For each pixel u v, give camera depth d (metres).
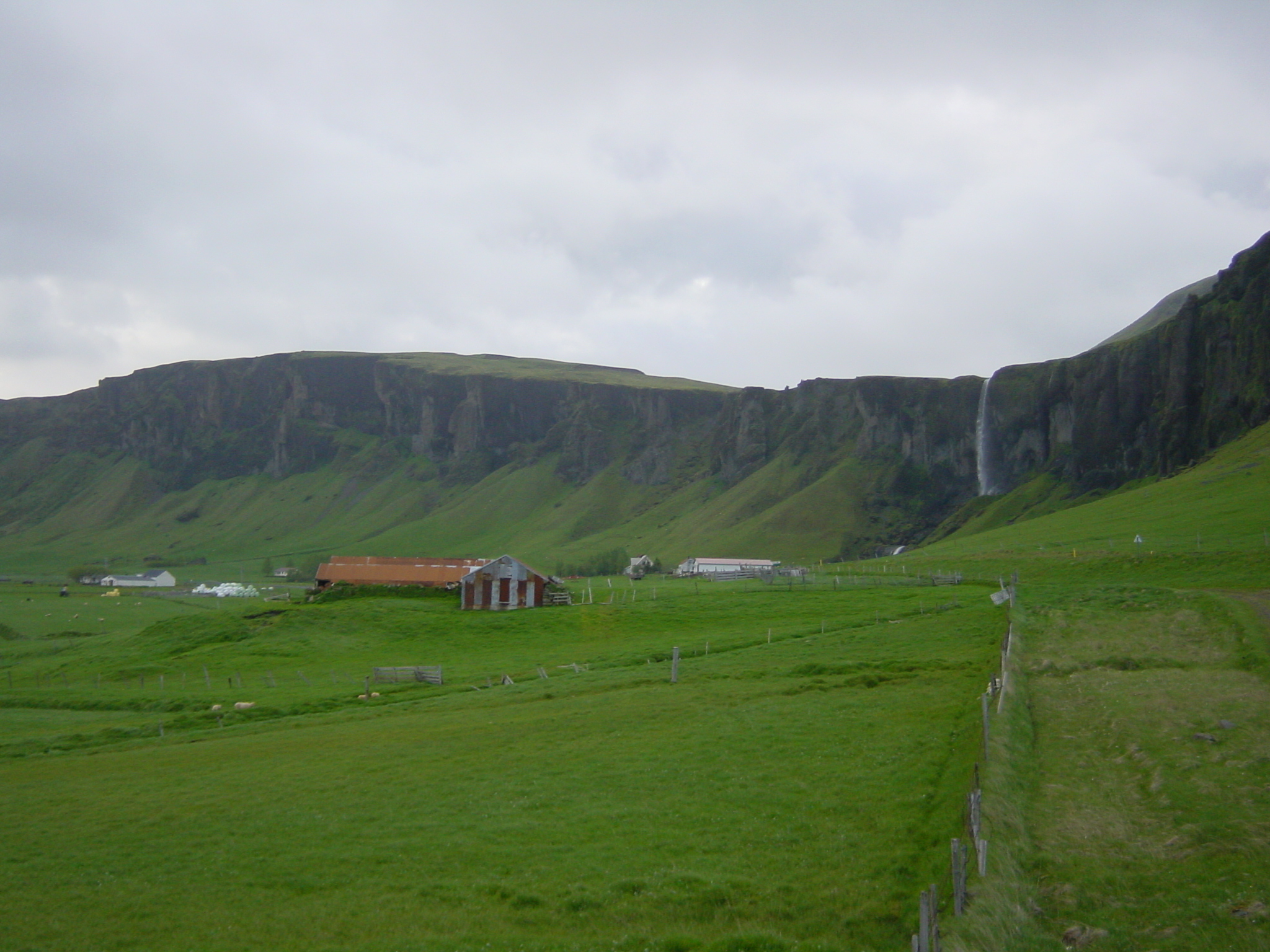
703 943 25.11
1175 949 22.09
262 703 72.75
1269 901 23.50
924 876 27.28
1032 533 173.12
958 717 44.12
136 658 104.88
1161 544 121.12
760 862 30.14
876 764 38.38
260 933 28.27
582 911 27.95
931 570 128.75
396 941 26.88
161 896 31.70
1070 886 25.66
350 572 136.12
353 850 34.44
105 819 41.12
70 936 28.94
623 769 41.44
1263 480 166.50
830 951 23.80
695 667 67.06
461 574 135.50
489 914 28.34
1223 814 28.89
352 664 92.31
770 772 38.84
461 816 37.25
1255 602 70.88
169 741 62.34
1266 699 41.72
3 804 45.41
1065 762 35.88
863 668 59.34
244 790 44.16
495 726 53.03
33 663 112.88
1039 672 52.22
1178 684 46.19
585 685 64.56
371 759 47.97
